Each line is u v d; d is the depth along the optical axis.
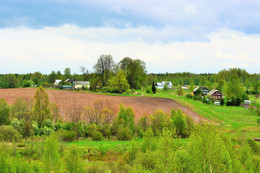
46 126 53.25
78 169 29.05
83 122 59.22
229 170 24.45
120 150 45.44
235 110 90.94
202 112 84.19
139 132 56.34
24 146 41.03
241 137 49.66
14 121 49.00
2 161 27.23
